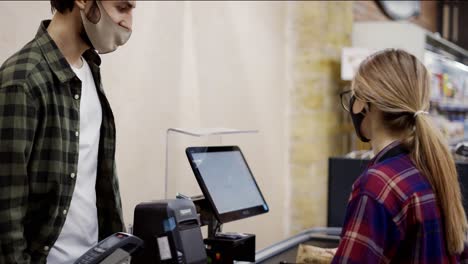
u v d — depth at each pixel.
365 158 3.29
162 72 3.69
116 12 1.79
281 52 5.23
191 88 4.00
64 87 1.80
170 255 1.64
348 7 5.95
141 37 3.48
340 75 5.74
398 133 1.68
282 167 5.32
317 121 5.44
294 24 5.38
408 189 1.59
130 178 3.39
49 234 1.78
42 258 1.78
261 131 4.94
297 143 5.41
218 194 2.29
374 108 1.70
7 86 1.67
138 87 3.46
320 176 5.51
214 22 4.26
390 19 7.89
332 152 5.69
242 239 2.23
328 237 3.15
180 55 3.87
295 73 5.39
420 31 6.10
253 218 4.78
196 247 1.71
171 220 1.66
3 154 1.65
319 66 5.42
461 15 10.18
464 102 8.65
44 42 1.78
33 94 1.69
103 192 2.03
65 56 1.85
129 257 1.60
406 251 1.60
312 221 5.44
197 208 2.24
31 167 1.73
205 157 2.34
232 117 4.52
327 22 5.54
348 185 3.31
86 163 1.93
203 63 4.14
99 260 1.54
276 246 2.87
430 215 1.59
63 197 1.79
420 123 1.64
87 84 1.95
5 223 1.65
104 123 2.01
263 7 4.94
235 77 4.55
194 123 4.03
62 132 1.78
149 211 1.67
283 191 5.35
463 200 2.68
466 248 1.74
